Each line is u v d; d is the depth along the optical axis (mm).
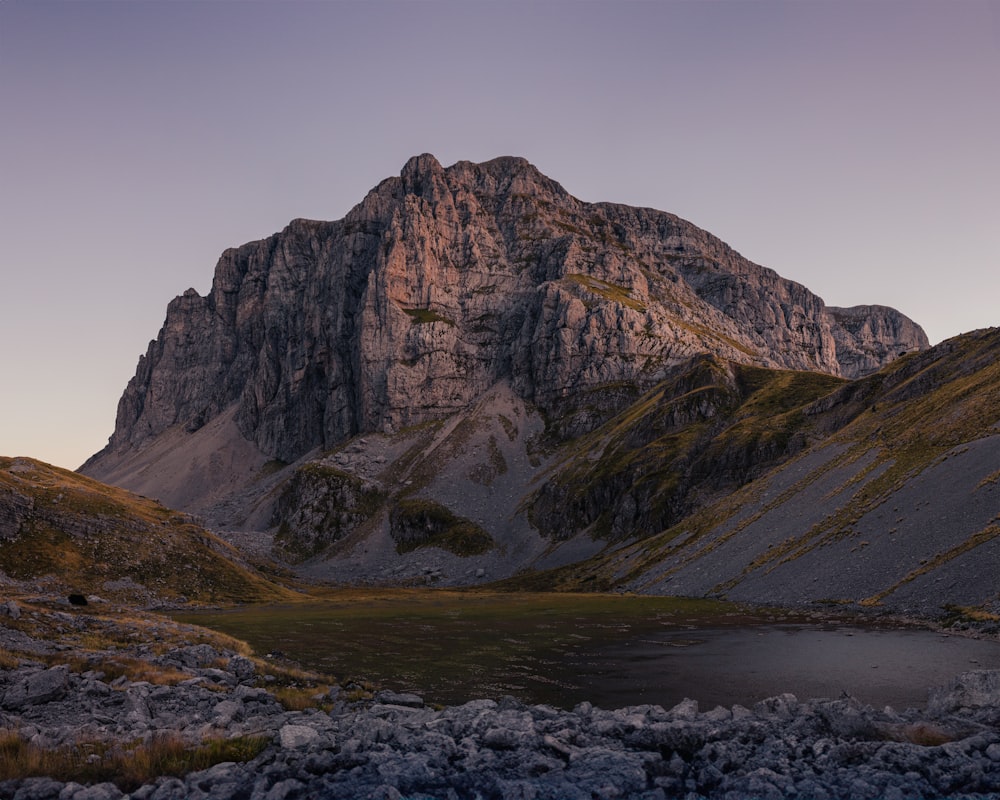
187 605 112500
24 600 59062
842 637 56438
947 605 62375
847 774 19188
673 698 36844
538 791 18531
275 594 130625
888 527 84812
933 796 17891
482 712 25906
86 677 31703
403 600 138625
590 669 47500
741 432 190750
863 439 122688
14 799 17031
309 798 17906
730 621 73500
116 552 119438
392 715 28000
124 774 18969
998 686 25078
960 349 134750
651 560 138750
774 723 23797
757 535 111000
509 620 86688
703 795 18578
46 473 148875
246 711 29438
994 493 75500
